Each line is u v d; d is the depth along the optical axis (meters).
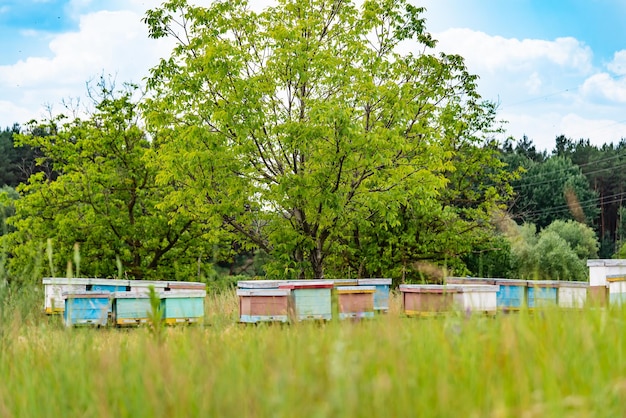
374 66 24.91
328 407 3.15
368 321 7.03
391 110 23.91
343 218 24.92
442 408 3.32
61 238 30.62
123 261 31.80
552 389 3.43
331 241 27.64
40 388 4.91
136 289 19.42
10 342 7.28
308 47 23.91
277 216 25.22
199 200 24.17
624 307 6.04
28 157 72.69
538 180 82.81
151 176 31.56
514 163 85.06
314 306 15.80
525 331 4.73
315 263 25.73
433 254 33.56
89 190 30.39
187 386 4.12
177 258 32.84
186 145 23.95
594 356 4.10
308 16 25.50
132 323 16.03
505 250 39.56
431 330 5.46
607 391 3.57
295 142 22.31
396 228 32.94
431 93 27.06
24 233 30.94
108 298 16.12
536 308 6.19
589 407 3.41
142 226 31.58
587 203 82.12
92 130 31.06
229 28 25.08
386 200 23.98
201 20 24.64
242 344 6.37
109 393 4.47
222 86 23.11
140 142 31.44
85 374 5.17
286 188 22.81
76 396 4.62
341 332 4.96
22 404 4.52
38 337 7.72
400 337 5.25
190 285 20.34
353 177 24.44
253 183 24.41
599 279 17.05
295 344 5.44
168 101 23.86
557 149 120.12
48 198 30.84
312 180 22.72
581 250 60.16
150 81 24.86
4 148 73.12
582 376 3.83
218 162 23.16
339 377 3.38
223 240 31.27
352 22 25.56
